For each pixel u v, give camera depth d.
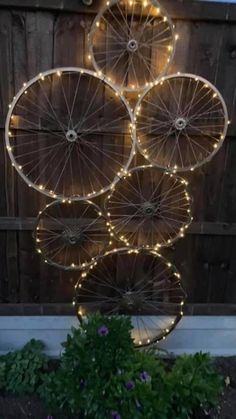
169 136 1.85
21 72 1.72
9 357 2.13
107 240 2.01
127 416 1.68
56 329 2.22
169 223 2.01
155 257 2.08
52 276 2.10
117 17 1.64
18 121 1.77
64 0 1.60
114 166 1.88
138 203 1.96
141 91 1.73
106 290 2.15
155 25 1.67
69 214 1.96
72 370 1.80
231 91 1.82
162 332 2.21
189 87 1.77
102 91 1.75
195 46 1.74
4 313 2.16
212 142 1.87
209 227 2.06
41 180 1.88
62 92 1.74
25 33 1.66
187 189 1.98
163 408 1.70
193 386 1.79
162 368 1.88
